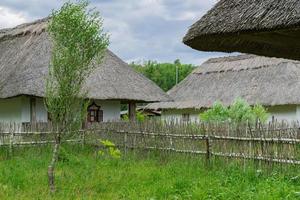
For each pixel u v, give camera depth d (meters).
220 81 30.25
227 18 5.42
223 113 17.92
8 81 17.81
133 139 14.28
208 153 11.84
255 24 5.06
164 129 13.25
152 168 11.79
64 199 8.51
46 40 19.19
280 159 10.11
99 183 9.91
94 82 18.81
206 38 5.55
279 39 5.61
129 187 9.46
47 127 15.12
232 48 5.94
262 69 28.45
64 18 9.93
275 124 12.55
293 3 4.95
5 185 9.65
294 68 26.95
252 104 25.95
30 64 18.22
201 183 9.12
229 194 8.09
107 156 14.37
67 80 9.88
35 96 17.20
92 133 15.83
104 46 10.20
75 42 9.91
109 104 19.94
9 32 21.94
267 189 8.16
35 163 12.50
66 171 11.48
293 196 7.49
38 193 8.99
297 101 24.22
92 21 10.12
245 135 10.91
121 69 20.64
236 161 11.09
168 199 8.34
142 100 19.92
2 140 14.44
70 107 9.97
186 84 32.31
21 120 17.75
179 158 12.65
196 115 29.00
